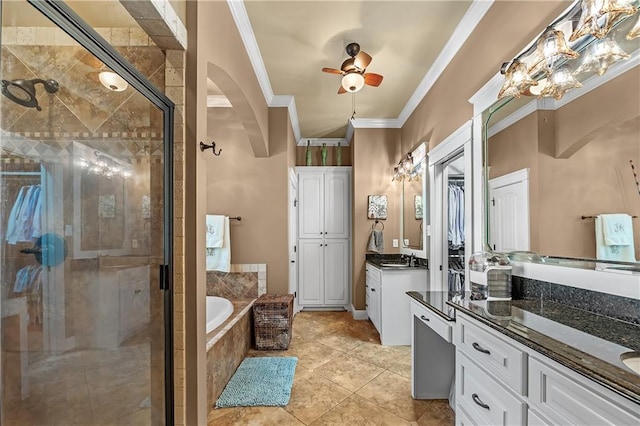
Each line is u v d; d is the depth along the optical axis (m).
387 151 4.38
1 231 1.10
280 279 3.81
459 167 2.61
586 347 0.98
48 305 1.22
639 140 1.08
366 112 4.08
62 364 1.25
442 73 2.83
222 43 1.94
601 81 1.23
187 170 1.54
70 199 1.29
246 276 3.80
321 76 3.13
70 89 1.27
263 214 3.83
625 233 1.14
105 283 1.38
